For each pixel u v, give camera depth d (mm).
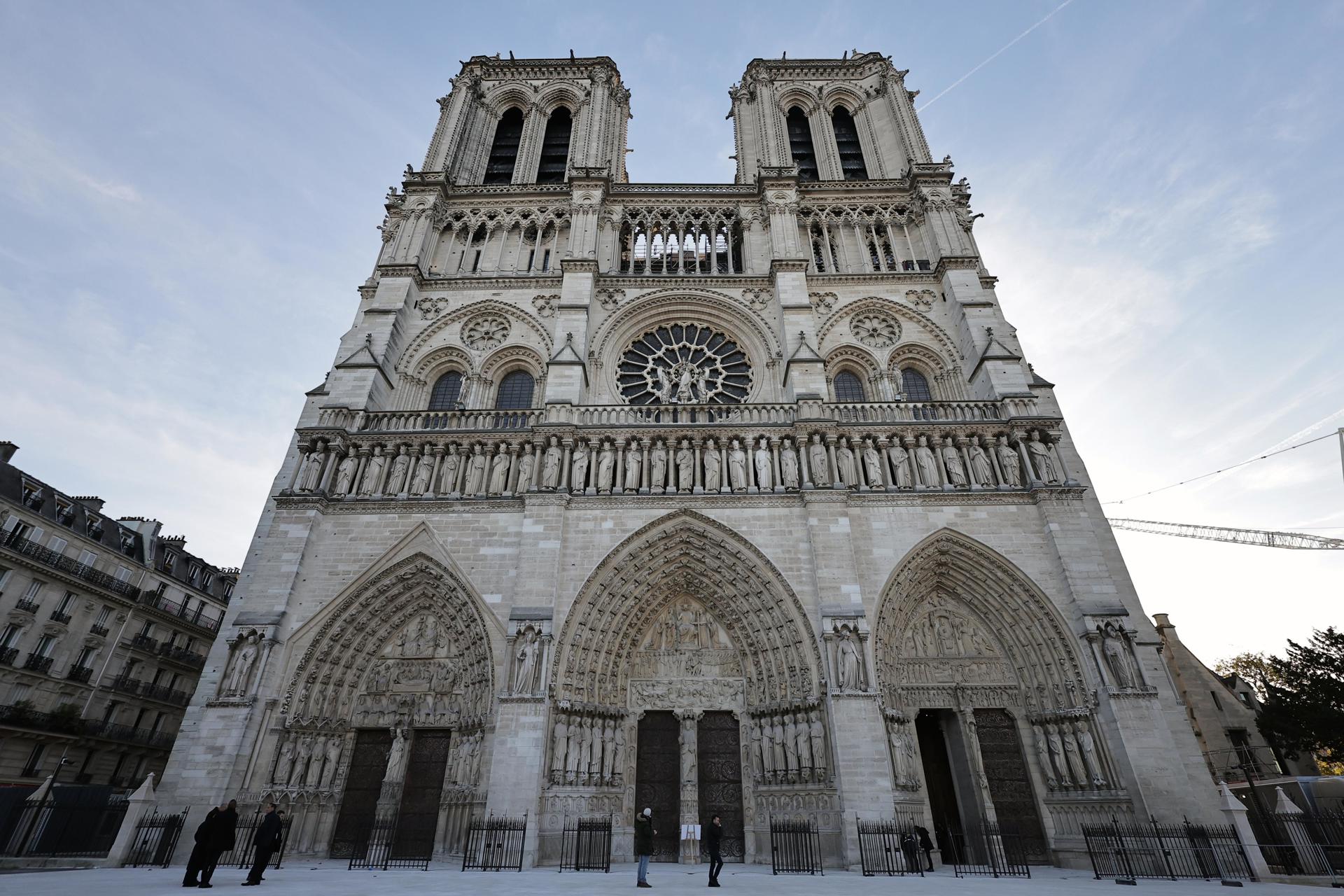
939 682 32312
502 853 25828
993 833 25828
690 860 28828
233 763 27859
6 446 50344
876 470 34938
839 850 27031
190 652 61188
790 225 46406
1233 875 23766
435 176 49344
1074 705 30016
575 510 33812
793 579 31984
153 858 25562
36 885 17109
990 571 33031
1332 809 28438
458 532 33625
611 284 45531
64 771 48625
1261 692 58344
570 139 55406
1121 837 24703
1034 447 35219
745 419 37656
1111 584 31266
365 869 25422
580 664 31062
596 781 29562
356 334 42719
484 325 44438
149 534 59406
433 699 32000
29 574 47844
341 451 35906
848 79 59906
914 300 44875
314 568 32906
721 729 32125
